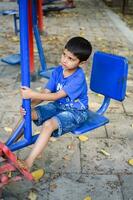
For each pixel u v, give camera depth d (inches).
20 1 102.2
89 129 116.7
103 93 128.2
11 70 233.5
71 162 135.3
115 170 131.2
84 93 119.9
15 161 102.7
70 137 152.5
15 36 325.4
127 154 141.6
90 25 385.4
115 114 175.3
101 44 304.7
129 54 277.7
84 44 111.9
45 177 126.2
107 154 140.6
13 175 114.5
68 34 339.0
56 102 123.0
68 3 485.4
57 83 120.3
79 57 111.7
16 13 327.3
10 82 213.0
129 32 357.1
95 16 437.4
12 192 118.0
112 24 393.4
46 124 111.5
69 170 130.5
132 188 121.9
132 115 175.2
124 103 188.1
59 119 112.9
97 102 187.2
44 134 110.5
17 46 291.1
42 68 219.5
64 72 118.9
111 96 125.6
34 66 227.9
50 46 292.4
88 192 119.3
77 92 116.6
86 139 151.2
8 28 358.9
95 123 119.9
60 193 118.6
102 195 118.0
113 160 137.2
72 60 111.9
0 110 176.7
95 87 130.5
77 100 118.7
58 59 257.3
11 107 180.2
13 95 194.5
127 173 129.6
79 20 410.9
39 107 122.5
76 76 116.9
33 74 213.8
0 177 104.6
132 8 499.5
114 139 152.4
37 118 120.1
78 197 116.8
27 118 112.7
